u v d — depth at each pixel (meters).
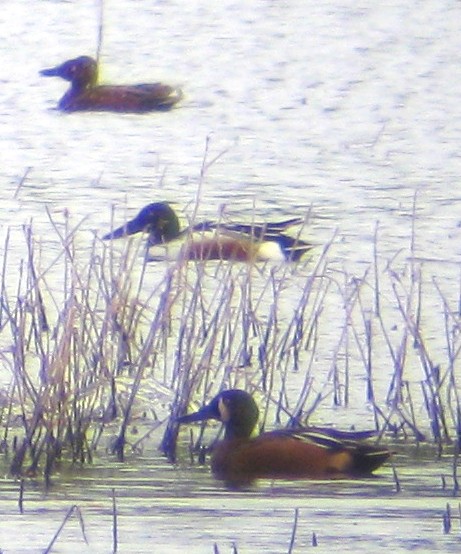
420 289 15.24
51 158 24.98
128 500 11.58
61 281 17.16
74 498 11.62
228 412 12.58
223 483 12.08
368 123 28.42
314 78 32.66
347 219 21.17
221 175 24.02
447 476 12.20
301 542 10.72
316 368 15.05
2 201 21.70
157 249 19.34
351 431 13.46
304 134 27.36
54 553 10.52
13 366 14.27
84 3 40.00
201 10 39.84
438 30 38.12
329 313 16.55
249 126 28.02
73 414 12.74
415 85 32.12
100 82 30.84
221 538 10.79
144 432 13.23
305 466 12.27
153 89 29.52
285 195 22.70
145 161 24.92
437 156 25.70
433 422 13.27
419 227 20.73
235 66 33.81
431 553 10.56
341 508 11.43
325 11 40.19
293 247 18.11
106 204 21.83
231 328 15.45
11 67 33.16
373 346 15.59
